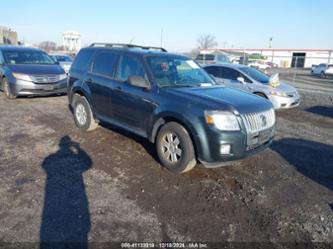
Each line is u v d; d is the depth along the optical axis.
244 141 3.72
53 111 7.82
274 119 4.36
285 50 53.38
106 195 3.49
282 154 5.18
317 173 4.41
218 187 3.83
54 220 2.95
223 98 4.01
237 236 2.84
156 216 3.10
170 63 4.92
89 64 5.80
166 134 4.17
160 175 4.09
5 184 3.66
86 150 4.96
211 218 3.12
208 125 3.64
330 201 3.59
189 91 4.21
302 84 19.62
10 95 9.05
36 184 3.69
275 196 3.66
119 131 6.07
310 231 2.97
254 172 4.35
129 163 4.46
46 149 4.94
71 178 3.90
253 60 39.16
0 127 6.14
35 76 8.82
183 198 3.50
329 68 29.64
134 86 4.67
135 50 5.04
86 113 5.88
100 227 2.87
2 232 2.73
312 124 7.73
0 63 9.49
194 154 3.94
